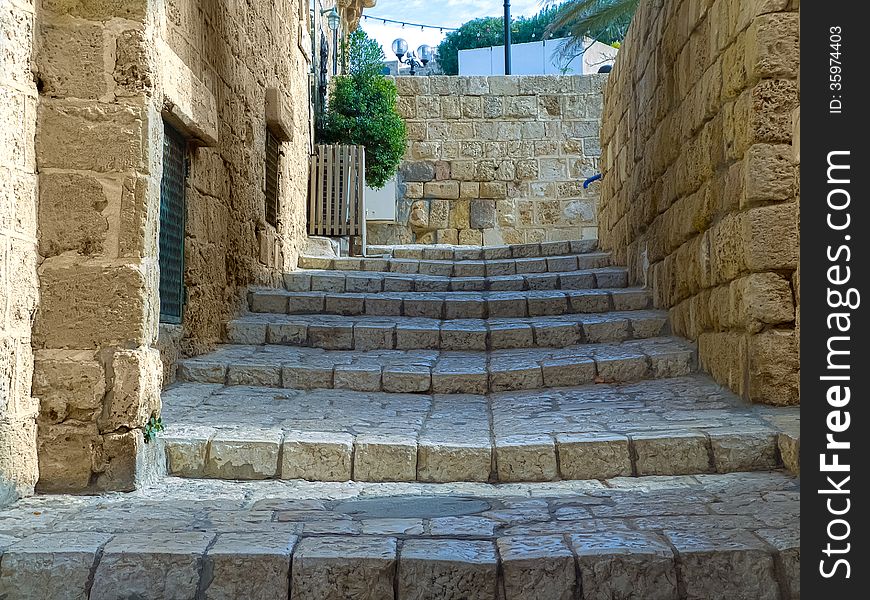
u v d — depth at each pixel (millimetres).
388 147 15227
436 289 9539
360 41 17281
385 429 5406
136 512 3967
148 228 4523
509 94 17000
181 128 6289
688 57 7051
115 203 4441
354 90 15273
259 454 4906
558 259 10617
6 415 4109
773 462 4840
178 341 6625
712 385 6312
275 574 3234
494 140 16953
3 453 4086
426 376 6816
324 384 6801
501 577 3225
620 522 3713
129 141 4449
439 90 17000
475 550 3340
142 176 4473
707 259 6559
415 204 16828
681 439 4883
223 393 6352
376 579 3223
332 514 3992
